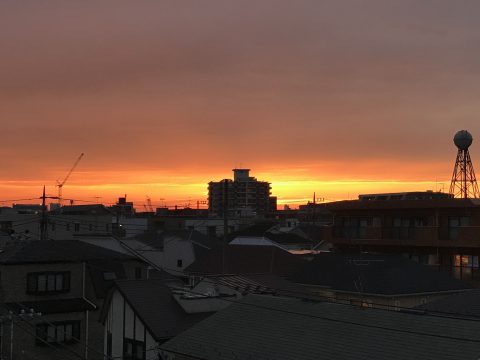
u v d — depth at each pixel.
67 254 37.72
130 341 27.12
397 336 17.25
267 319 21.22
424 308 22.97
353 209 51.94
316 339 18.47
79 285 37.44
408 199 53.12
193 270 45.97
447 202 45.03
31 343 33.06
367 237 50.19
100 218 85.62
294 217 126.94
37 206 112.25
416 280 33.91
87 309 35.75
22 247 37.53
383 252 49.62
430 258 46.47
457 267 44.47
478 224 44.03
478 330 16.44
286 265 45.91
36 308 34.38
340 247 53.09
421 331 17.22
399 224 49.38
